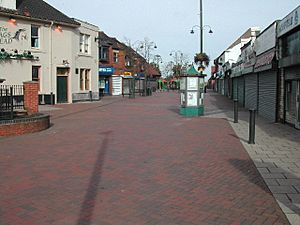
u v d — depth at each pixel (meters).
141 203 5.58
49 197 5.86
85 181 6.75
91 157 8.79
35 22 27.00
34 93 15.10
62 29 29.19
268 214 5.14
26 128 12.63
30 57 26.50
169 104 29.38
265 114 17.91
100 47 43.88
